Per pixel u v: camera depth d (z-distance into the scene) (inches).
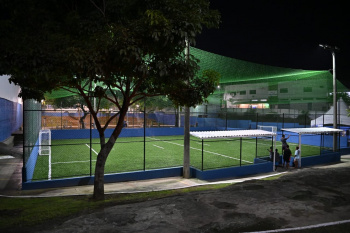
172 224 180.9
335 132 813.9
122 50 243.3
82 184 474.9
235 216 193.5
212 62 847.1
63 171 577.6
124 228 174.6
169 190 434.6
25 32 272.7
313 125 1382.9
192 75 293.0
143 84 375.2
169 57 293.7
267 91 1856.5
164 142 1117.1
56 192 427.8
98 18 308.7
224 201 226.1
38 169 596.7
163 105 1590.8
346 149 919.0
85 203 333.1
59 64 246.4
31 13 287.0
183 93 362.3
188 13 265.9
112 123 1660.9
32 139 641.0
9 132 949.8
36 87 308.8
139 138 1246.3
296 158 674.2
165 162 696.4
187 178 542.9
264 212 201.3
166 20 251.3
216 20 302.5
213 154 845.2
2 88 881.5
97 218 191.6
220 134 573.6
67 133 1194.6
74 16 295.6
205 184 485.1
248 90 1948.8
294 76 1151.0
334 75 834.8
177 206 214.7
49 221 231.0
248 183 296.0
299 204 218.1
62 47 260.2
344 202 225.1
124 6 314.3
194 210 205.6
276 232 168.7
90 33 300.8
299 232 168.4
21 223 235.0
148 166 645.3
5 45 236.8
